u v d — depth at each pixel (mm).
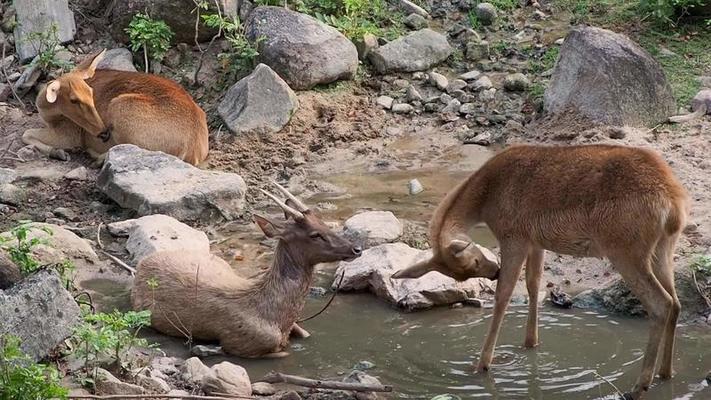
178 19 15688
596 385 9023
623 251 8617
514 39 16094
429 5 16844
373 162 13891
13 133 14820
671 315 8836
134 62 15914
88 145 14344
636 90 13914
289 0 16219
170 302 9953
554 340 9836
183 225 11875
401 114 14859
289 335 10031
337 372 9367
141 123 13734
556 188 8875
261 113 14406
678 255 10984
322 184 13398
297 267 9805
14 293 8516
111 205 12867
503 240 9172
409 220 12312
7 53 16312
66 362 8812
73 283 10633
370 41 15656
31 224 10281
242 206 12641
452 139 14281
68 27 16219
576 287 10852
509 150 9266
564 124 14094
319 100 14922
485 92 15000
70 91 13852
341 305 10656
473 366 9398
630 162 8633
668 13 15836
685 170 12703
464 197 9250
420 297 10469
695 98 14156
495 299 9227
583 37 14188
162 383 8773
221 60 15430
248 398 8492
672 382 8984
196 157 13750
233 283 9953
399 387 9062
